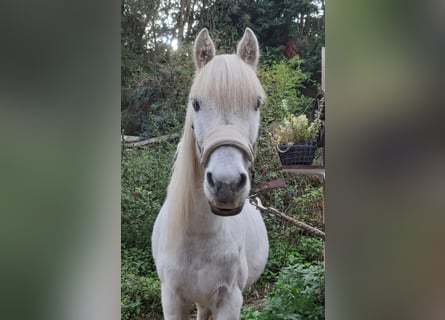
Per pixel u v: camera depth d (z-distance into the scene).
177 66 4.13
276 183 2.09
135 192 3.42
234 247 1.50
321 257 3.12
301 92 4.09
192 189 1.41
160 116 3.99
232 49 4.21
